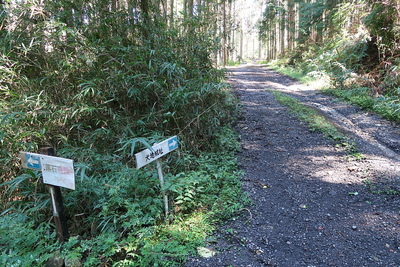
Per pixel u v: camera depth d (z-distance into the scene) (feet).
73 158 10.60
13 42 12.57
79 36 12.10
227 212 8.97
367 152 13.55
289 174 12.03
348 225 8.32
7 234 6.98
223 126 17.17
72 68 12.18
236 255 7.03
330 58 30.30
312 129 16.76
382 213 8.77
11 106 10.66
